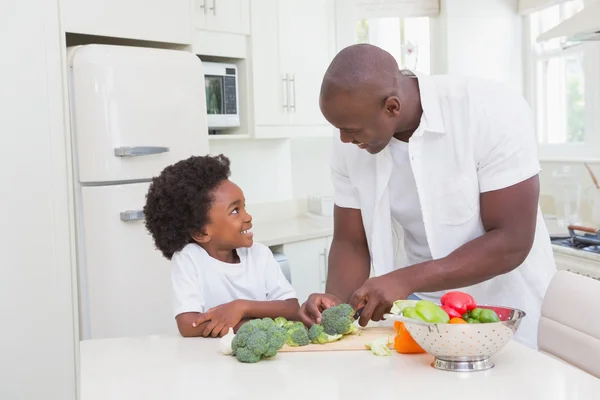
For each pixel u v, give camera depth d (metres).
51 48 2.70
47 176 2.71
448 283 1.56
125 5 2.93
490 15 4.25
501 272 1.64
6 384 2.72
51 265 2.73
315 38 3.87
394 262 2.02
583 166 3.72
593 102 3.88
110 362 1.34
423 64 4.34
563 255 3.04
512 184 1.65
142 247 2.83
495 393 1.10
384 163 1.78
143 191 2.82
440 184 1.73
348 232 1.93
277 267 1.80
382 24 4.29
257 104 3.59
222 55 3.45
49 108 2.70
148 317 2.86
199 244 1.71
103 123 2.71
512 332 1.21
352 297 1.48
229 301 1.70
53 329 2.75
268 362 1.31
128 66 2.78
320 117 3.92
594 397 1.07
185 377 1.23
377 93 1.45
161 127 2.88
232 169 3.95
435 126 1.68
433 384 1.15
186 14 3.17
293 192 4.28
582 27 2.81
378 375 1.21
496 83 1.73
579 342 1.47
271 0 3.63
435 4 4.21
